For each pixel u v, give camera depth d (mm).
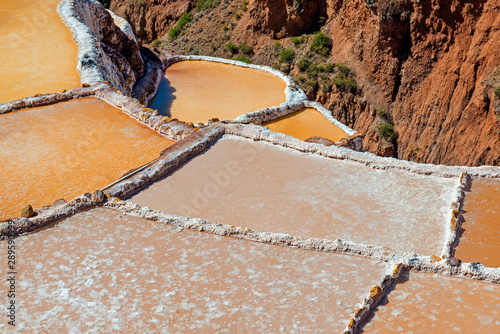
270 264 7551
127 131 12508
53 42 18312
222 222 8625
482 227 8367
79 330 6352
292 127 16828
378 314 6613
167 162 10273
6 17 20922
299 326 6414
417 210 8938
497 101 27984
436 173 10008
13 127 12422
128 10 56938
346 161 10625
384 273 7320
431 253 7859
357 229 8445
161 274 7312
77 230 8266
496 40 28734
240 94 20484
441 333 6289
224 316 6566
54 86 14977
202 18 49000
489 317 6508
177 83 21797
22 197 9719
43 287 7039
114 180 10398
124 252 7766
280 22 41844
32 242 7965
